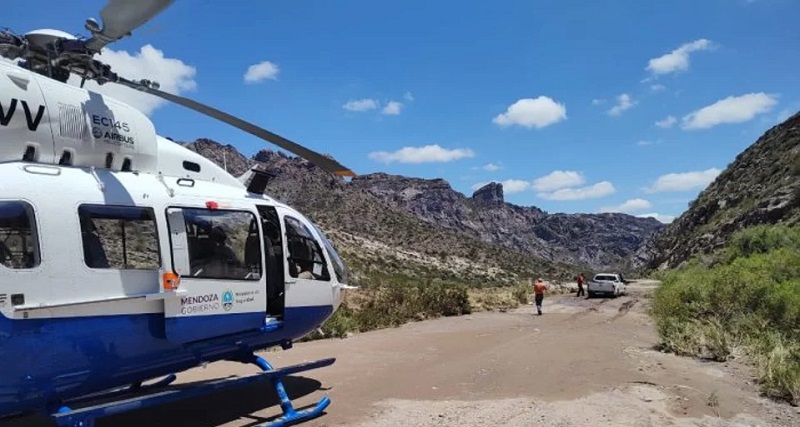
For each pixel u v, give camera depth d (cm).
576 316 2266
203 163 682
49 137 532
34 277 480
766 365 894
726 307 1466
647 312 2372
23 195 488
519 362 1057
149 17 478
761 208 5394
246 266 654
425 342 1349
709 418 696
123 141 591
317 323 776
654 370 976
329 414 696
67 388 521
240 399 759
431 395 797
